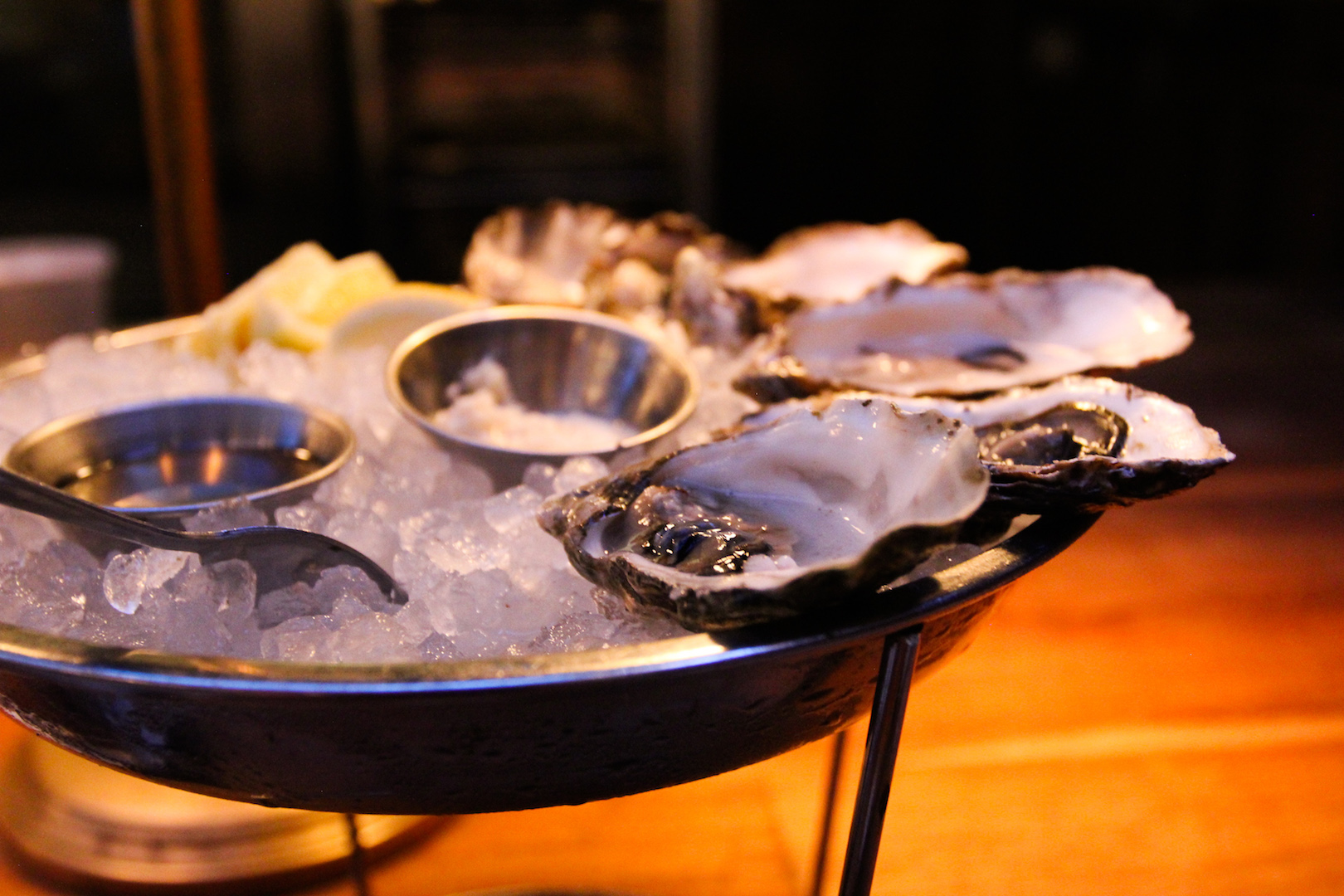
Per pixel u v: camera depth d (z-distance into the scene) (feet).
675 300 1.50
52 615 1.11
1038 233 4.53
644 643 1.06
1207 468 1.11
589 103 3.78
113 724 1.03
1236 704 1.69
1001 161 4.35
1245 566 1.91
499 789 1.06
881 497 1.09
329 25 3.62
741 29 3.92
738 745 1.08
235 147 3.75
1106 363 1.31
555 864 1.58
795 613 1.03
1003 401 1.24
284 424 1.30
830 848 1.52
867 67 4.09
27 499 1.06
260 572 1.14
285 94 3.69
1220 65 4.18
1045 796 1.59
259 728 1.01
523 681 0.99
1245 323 2.91
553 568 1.16
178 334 1.58
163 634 1.11
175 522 1.17
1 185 3.81
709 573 1.08
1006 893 1.49
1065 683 1.72
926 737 1.66
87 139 3.84
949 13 4.06
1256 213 4.29
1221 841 1.54
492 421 1.35
